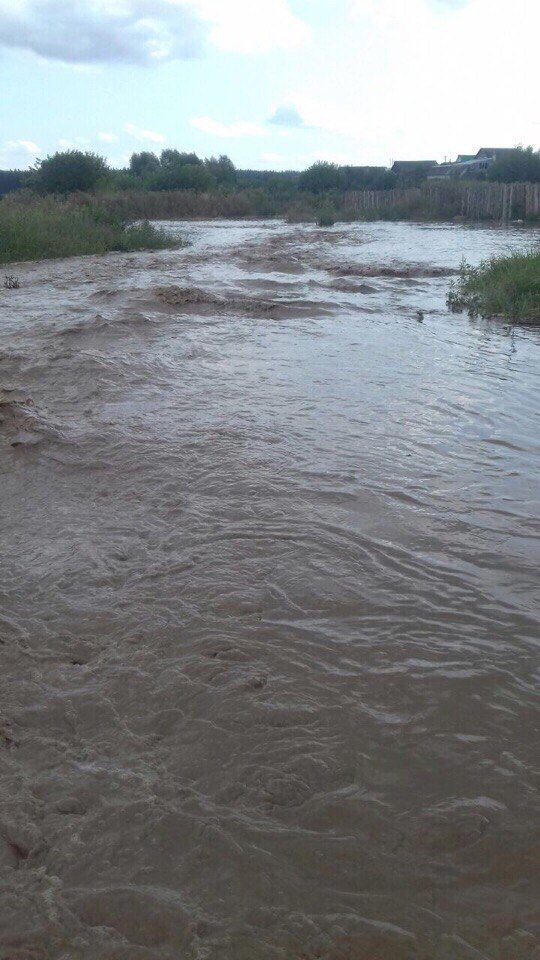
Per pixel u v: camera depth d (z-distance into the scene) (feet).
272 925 6.41
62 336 28.81
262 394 22.08
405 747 8.46
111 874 6.91
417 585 11.64
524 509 14.34
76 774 8.12
